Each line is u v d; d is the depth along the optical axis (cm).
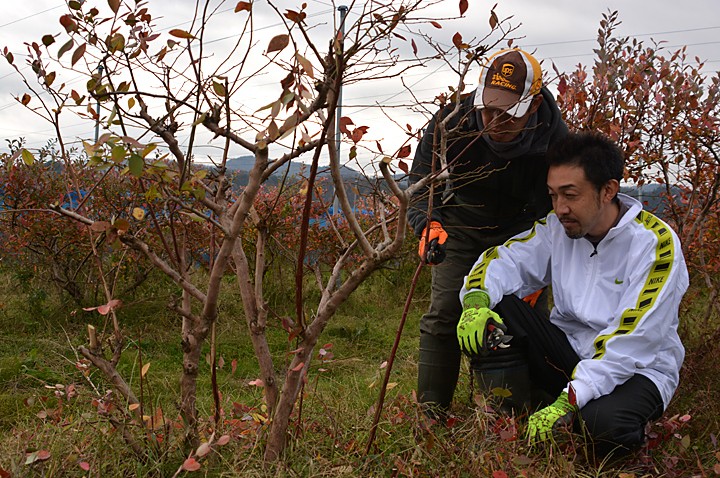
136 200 508
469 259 323
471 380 287
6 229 634
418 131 221
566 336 289
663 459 253
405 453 248
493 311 282
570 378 284
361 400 329
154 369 445
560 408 250
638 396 253
